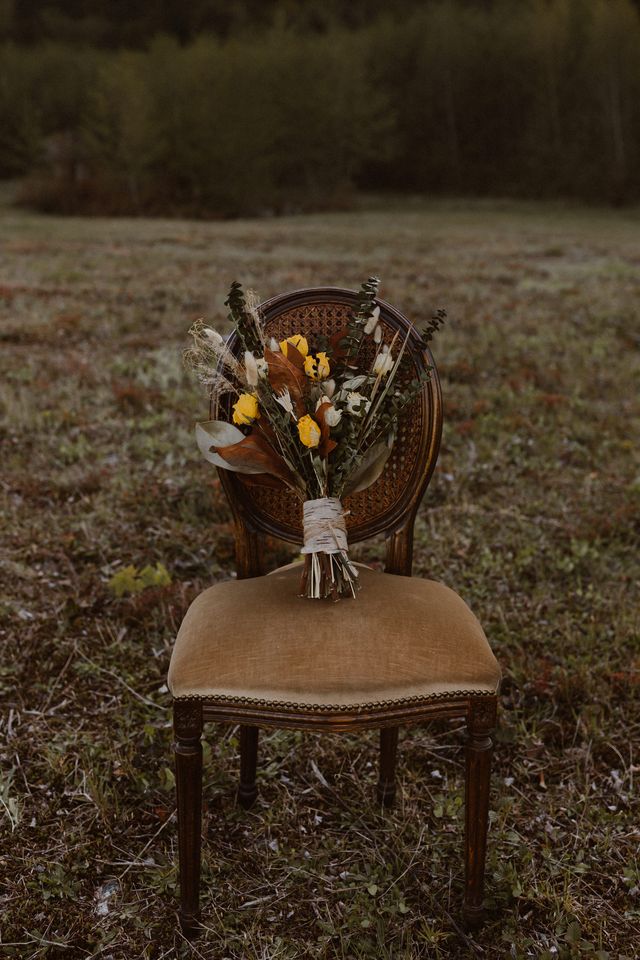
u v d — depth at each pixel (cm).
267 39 5444
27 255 1407
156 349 724
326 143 4806
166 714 275
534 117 4878
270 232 2262
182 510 414
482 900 199
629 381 673
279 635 184
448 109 5222
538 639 321
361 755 262
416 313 912
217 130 4081
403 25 5738
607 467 501
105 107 4059
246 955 194
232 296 193
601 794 248
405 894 212
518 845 226
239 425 213
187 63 4509
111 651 305
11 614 323
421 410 213
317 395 198
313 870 218
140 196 3928
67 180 3791
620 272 1297
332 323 220
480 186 5188
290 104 4716
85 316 848
